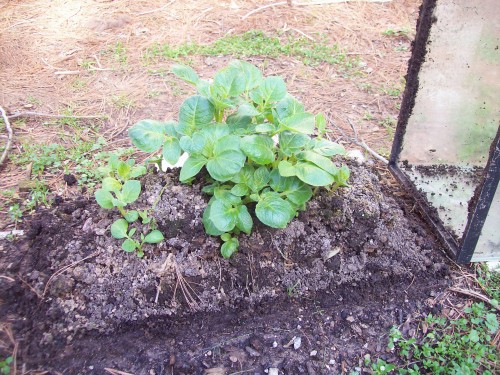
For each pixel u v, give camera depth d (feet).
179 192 7.30
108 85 12.26
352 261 7.33
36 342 6.37
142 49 13.89
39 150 9.85
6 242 7.61
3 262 7.18
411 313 7.00
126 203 6.95
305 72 12.98
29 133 10.41
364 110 11.51
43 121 10.84
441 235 7.70
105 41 14.25
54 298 6.71
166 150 6.82
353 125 10.92
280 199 6.57
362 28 15.23
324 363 6.40
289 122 6.71
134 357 6.38
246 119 7.30
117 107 11.40
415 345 6.51
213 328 6.77
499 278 7.44
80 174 9.22
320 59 13.58
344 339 6.70
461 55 6.93
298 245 7.20
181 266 6.93
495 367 6.28
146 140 6.82
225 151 6.50
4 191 8.73
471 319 6.79
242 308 6.97
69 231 7.39
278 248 7.11
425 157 8.41
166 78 12.58
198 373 6.25
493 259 7.63
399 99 11.94
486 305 7.11
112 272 6.89
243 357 6.44
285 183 6.93
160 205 7.21
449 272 7.48
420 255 7.55
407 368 6.33
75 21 15.23
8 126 10.19
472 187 7.68
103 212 7.45
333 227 7.31
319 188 7.51
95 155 9.62
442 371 6.22
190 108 7.02
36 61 13.16
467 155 7.70
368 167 8.91
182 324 6.79
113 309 6.72
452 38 6.95
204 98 7.08
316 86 12.41
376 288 7.27
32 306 6.68
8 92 11.77
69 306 6.66
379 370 6.24
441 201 7.95
